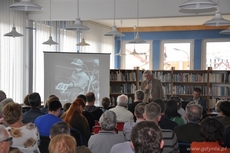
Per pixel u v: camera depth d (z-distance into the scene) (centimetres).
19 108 266
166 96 854
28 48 708
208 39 1104
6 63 620
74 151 169
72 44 880
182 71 856
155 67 1175
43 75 739
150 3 640
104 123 257
